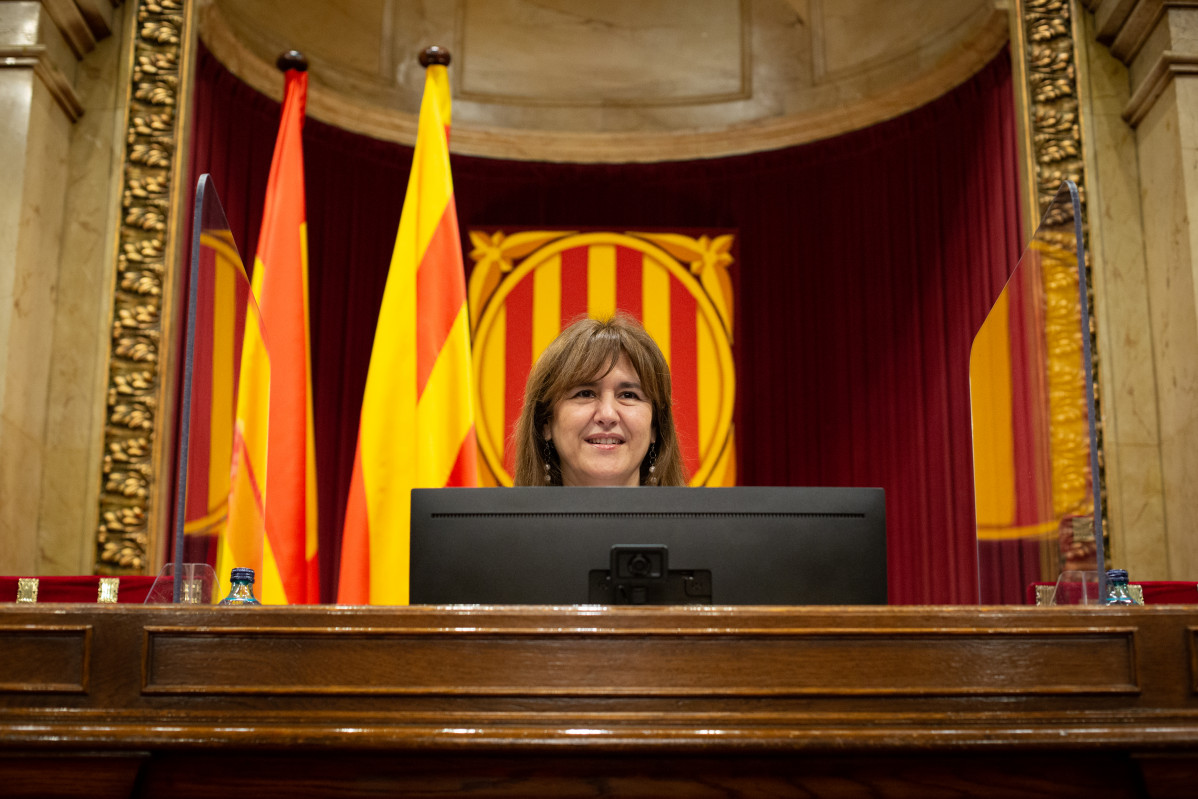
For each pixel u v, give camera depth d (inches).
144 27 148.6
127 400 139.0
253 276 126.9
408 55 188.9
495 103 192.1
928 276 169.5
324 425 170.1
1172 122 137.1
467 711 48.1
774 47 190.9
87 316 140.8
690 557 60.8
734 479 178.5
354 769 47.8
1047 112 147.9
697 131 188.4
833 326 179.0
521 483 92.0
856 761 48.0
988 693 48.9
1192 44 137.1
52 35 140.9
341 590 117.1
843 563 61.2
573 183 191.8
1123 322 141.6
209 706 48.4
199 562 62.7
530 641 48.9
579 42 194.7
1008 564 82.3
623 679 48.7
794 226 185.2
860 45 183.0
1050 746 46.8
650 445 93.0
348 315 175.8
